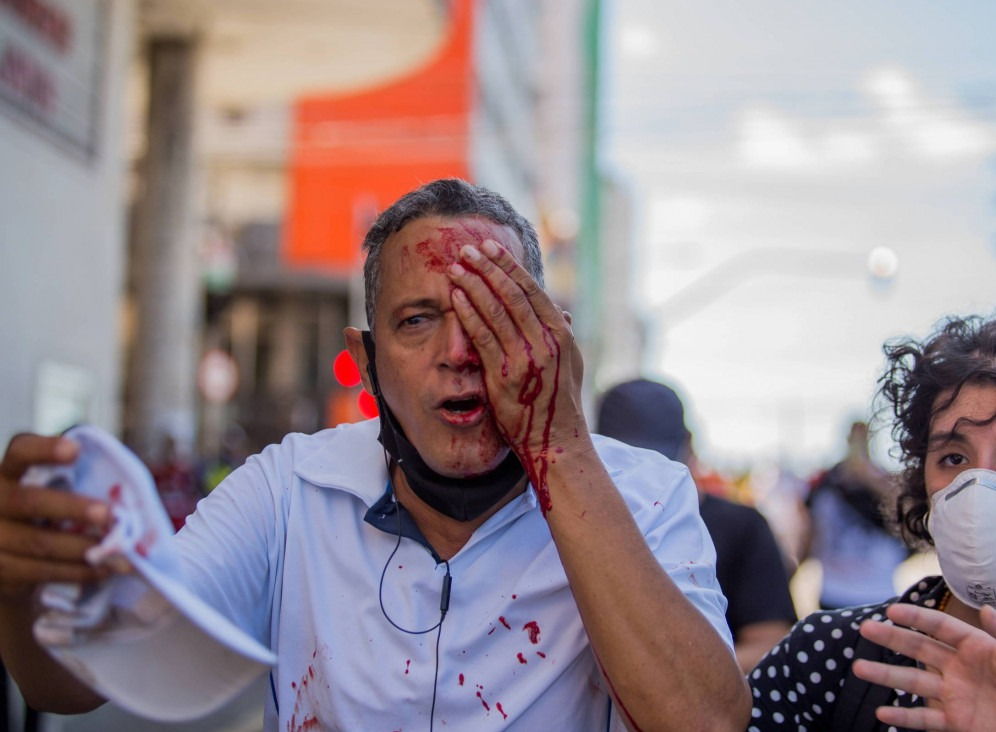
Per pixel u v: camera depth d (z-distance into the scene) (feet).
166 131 53.62
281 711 6.02
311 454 6.46
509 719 5.62
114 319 36.24
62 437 4.37
